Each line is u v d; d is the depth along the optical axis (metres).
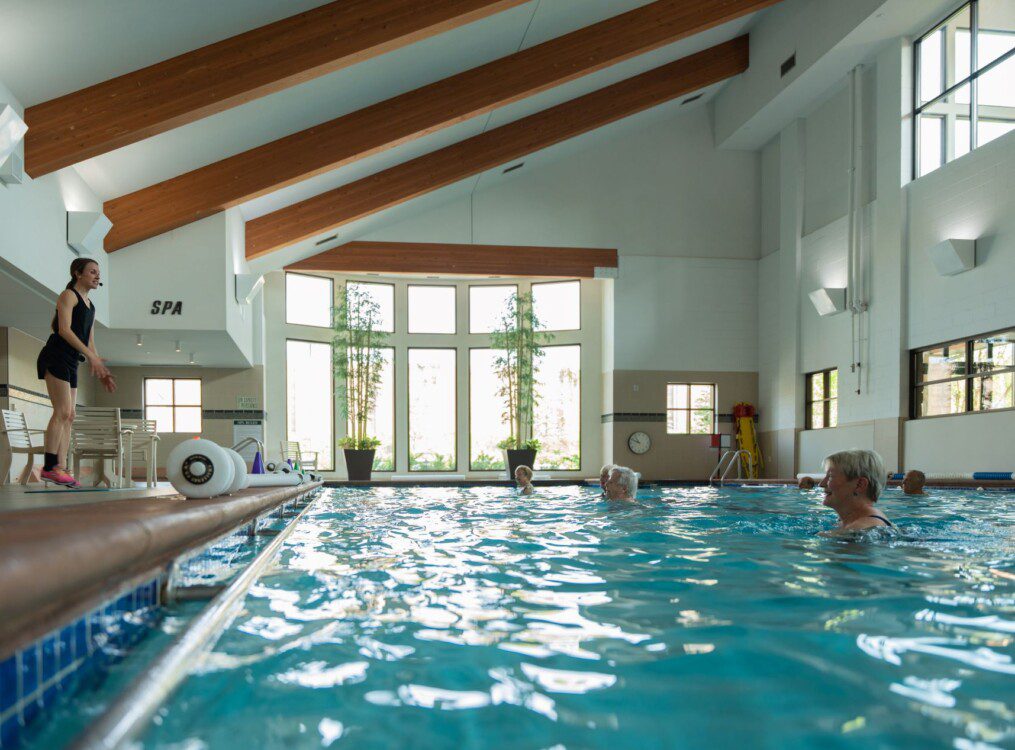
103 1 4.79
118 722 0.96
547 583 2.52
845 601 2.11
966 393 9.84
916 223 10.75
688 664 1.53
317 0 6.10
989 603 2.06
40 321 8.06
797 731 1.16
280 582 2.57
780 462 14.22
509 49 9.05
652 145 15.29
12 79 5.23
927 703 1.28
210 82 5.95
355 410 15.38
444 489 10.57
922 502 6.32
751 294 15.33
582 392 15.95
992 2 9.59
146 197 7.92
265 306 14.84
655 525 4.38
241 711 1.26
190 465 2.69
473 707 1.29
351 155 8.38
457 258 14.55
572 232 14.94
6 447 6.95
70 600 1.21
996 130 9.51
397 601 2.22
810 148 13.53
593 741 1.13
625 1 9.41
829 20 11.35
